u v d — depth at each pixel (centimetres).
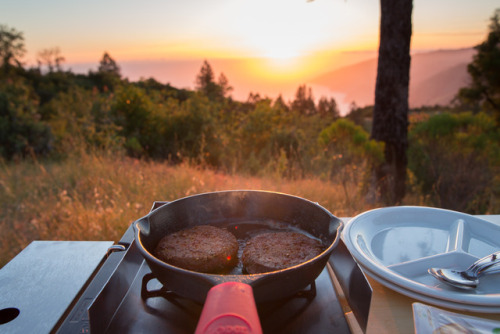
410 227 119
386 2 467
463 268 92
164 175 509
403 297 85
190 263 83
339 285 87
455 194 572
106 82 7162
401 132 495
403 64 475
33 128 1037
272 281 62
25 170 700
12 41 5078
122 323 71
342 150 495
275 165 573
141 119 1364
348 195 416
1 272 99
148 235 90
